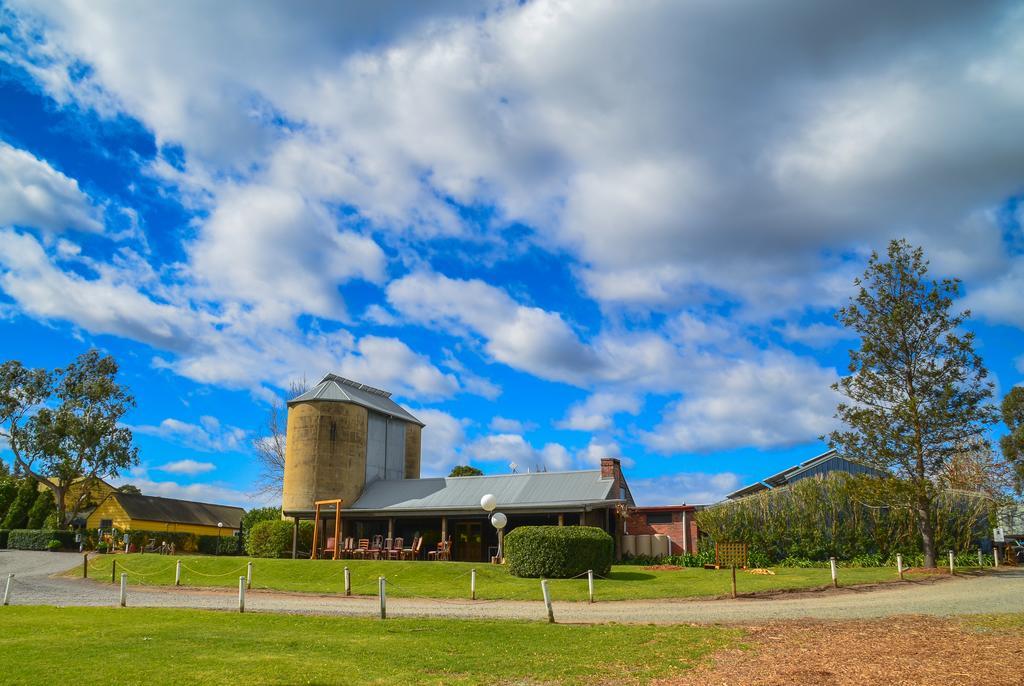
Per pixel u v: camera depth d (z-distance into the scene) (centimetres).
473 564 2698
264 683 1088
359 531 3875
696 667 1227
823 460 3550
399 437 4616
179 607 1930
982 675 1100
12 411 4975
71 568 3161
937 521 2884
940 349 2588
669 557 3198
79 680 1082
